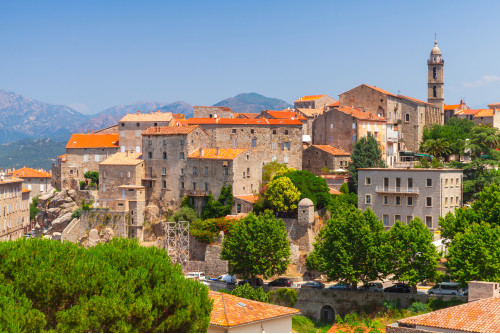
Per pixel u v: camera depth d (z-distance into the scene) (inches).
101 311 2650.1
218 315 3324.3
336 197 6855.3
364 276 5433.1
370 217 5447.8
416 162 7623.0
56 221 7760.8
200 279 6092.5
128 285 2837.1
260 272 5679.1
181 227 6692.9
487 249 4749.0
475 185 6781.5
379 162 7500.0
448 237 5349.4
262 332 3417.8
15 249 2962.6
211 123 7780.5
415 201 6161.4
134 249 3294.8
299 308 5408.5
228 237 5989.2
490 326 3061.0
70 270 2815.0
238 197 6825.8
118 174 7485.2
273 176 7032.5
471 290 3762.3
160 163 7352.4
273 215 6053.2
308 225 6245.1
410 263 5093.5
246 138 7736.2
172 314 2883.9
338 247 5315.0
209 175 7003.0
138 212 7224.4
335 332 4830.2
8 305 2498.8
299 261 6171.3
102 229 7278.5
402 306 4940.9
